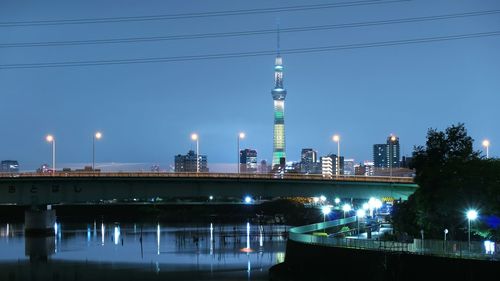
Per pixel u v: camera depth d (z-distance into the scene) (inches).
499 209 4133.9
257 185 6515.8
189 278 4574.3
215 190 6540.4
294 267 4151.1
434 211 4350.4
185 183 6540.4
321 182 6417.3
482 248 3166.8
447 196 4227.4
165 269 5044.3
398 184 6205.7
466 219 4185.5
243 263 5383.9
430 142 5054.1
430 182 4375.0
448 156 4977.9
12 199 6712.6
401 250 3405.5
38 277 4739.2
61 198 6683.1
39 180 6648.6
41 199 6702.8
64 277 4722.0
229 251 6373.0
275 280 4212.6
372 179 6382.9
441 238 4411.9
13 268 5187.0
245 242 7416.3
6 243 7239.2
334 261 3700.8
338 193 6441.9
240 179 6441.9
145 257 5866.1
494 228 4136.3
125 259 5708.7
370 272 3437.5
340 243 3821.4
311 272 3882.9
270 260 5590.6
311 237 4106.8
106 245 7027.6
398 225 4995.1
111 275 4778.5
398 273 3262.8
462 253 3184.1
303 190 6496.1
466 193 4175.7
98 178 6574.8
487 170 4234.7
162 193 6589.6
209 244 7160.4
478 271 2928.2
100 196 6658.5
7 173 6879.9
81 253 6220.5
